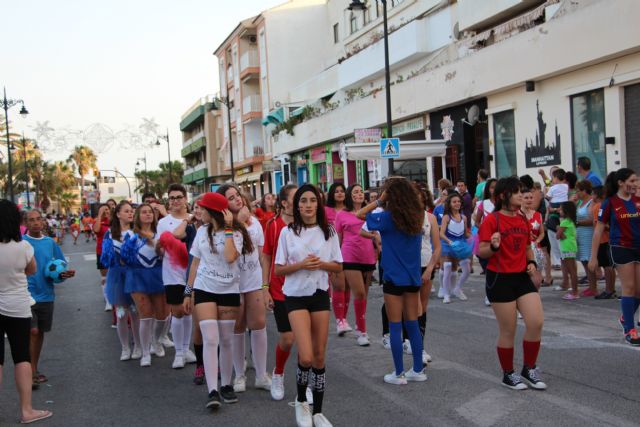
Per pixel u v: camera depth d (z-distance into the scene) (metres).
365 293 8.23
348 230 8.07
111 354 8.41
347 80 32.56
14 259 5.59
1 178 65.38
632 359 6.49
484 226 5.68
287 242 5.23
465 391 5.77
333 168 33.56
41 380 7.00
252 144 50.28
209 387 5.66
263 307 6.24
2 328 5.65
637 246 7.02
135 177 100.00
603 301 9.88
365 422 5.13
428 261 7.14
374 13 33.66
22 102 33.22
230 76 55.53
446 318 9.33
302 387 5.19
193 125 72.88
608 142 15.27
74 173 94.06
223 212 5.77
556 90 16.95
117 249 7.79
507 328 5.75
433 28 24.89
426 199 7.31
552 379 5.95
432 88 22.00
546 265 11.68
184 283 7.32
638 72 14.27
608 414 4.94
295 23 45.97
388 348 7.81
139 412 5.80
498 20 20.73
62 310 12.75
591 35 14.98
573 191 12.44
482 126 20.86
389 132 18.97
